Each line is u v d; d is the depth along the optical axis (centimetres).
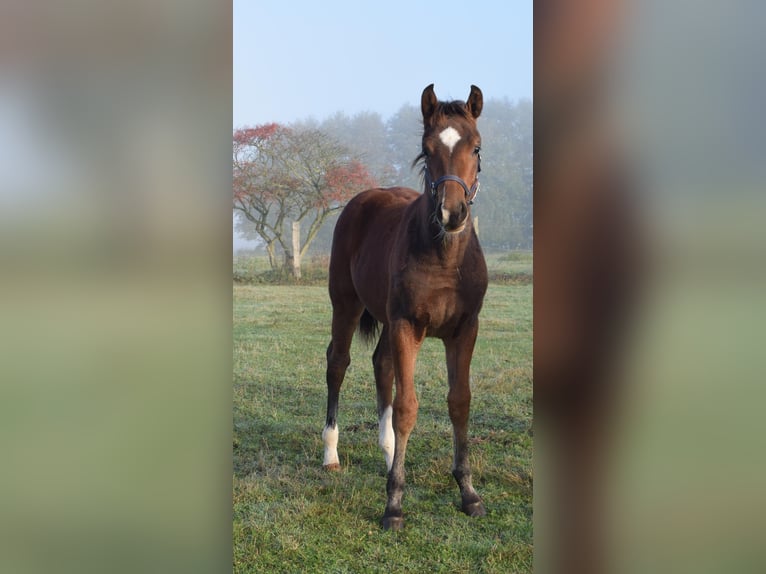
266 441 434
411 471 384
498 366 600
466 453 341
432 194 322
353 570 276
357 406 510
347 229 441
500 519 323
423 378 566
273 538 304
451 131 321
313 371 609
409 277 337
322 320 867
